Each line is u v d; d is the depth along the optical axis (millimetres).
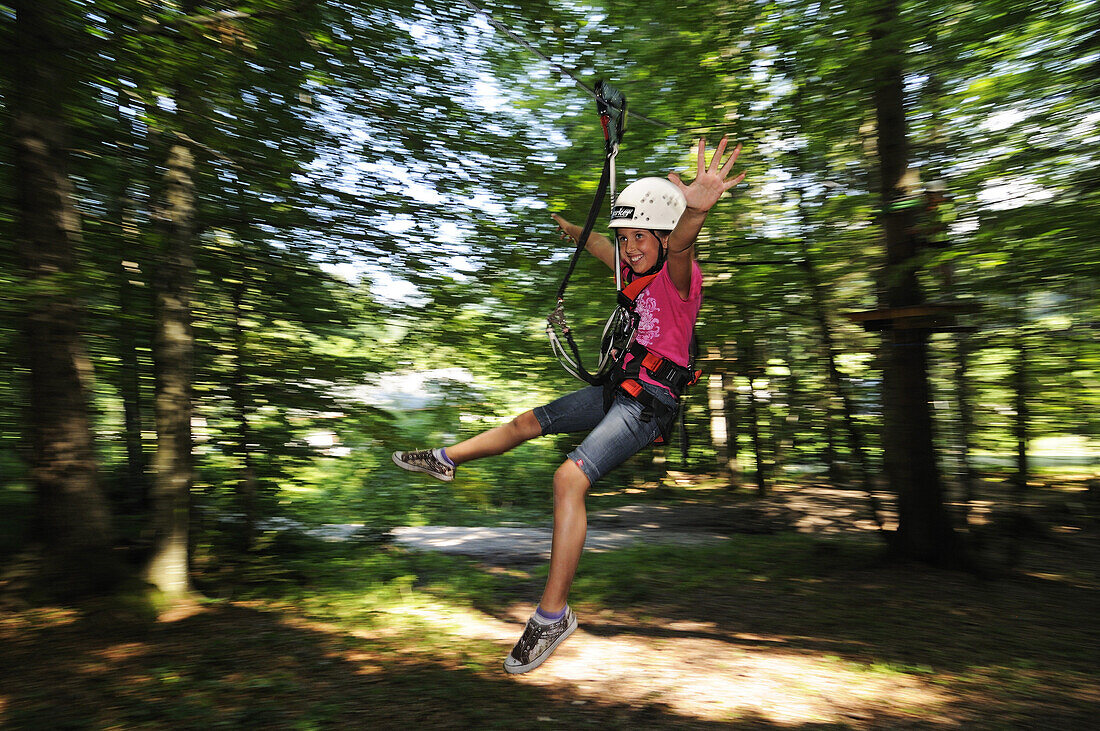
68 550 7008
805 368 10750
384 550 9961
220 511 9070
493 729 4508
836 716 4754
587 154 8281
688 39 7973
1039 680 5395
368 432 8148
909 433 9523
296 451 8719
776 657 5980
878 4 7125
